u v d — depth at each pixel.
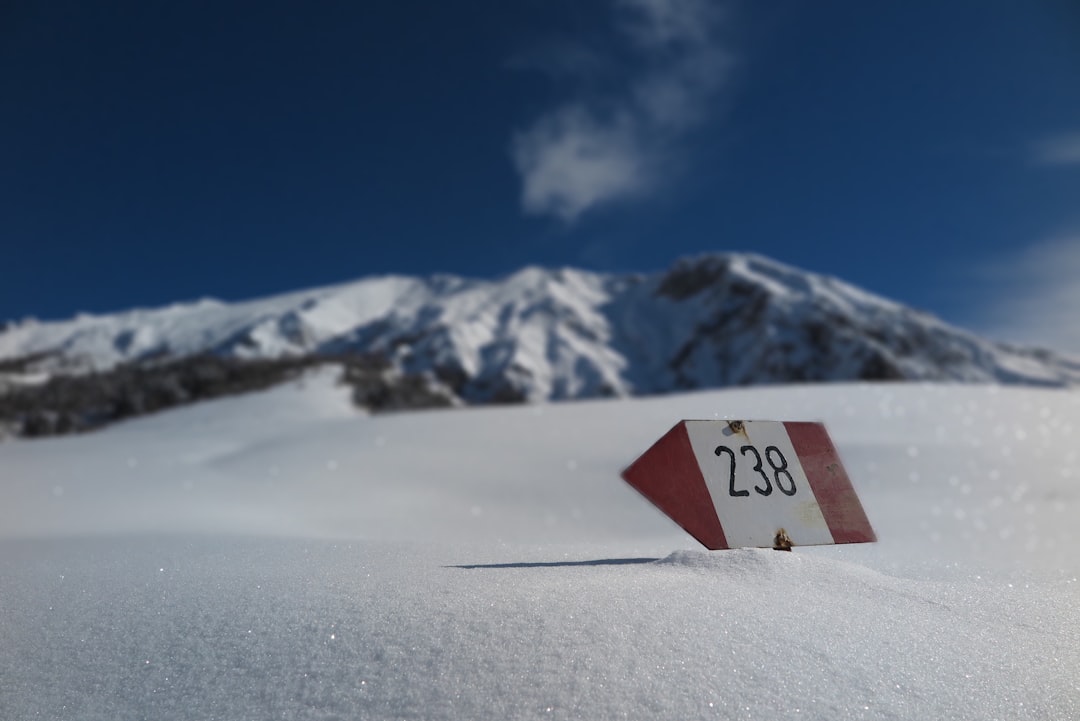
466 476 12.00
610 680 1.39
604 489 10.84
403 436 15.27
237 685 1.43
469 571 2.20
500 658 1.46
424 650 1.50
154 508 9.72
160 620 1.77
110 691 1.44
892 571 2.70
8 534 6.64
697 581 1.96
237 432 20.02
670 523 9.11
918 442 12.02
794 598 1.85
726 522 2.35
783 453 2.59
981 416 13.60
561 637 1.54
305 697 1.37
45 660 1.58
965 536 7.35
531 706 1.31
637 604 1.71
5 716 1.36
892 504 9.18
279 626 1.67
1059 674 1.57
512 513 9.92
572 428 14.82
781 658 1.50
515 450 13.46
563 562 2.49
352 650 1.52
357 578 2.08
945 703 1.41
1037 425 12.95
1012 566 2.96
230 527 8.23
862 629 1.69
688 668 1.44
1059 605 2.03
